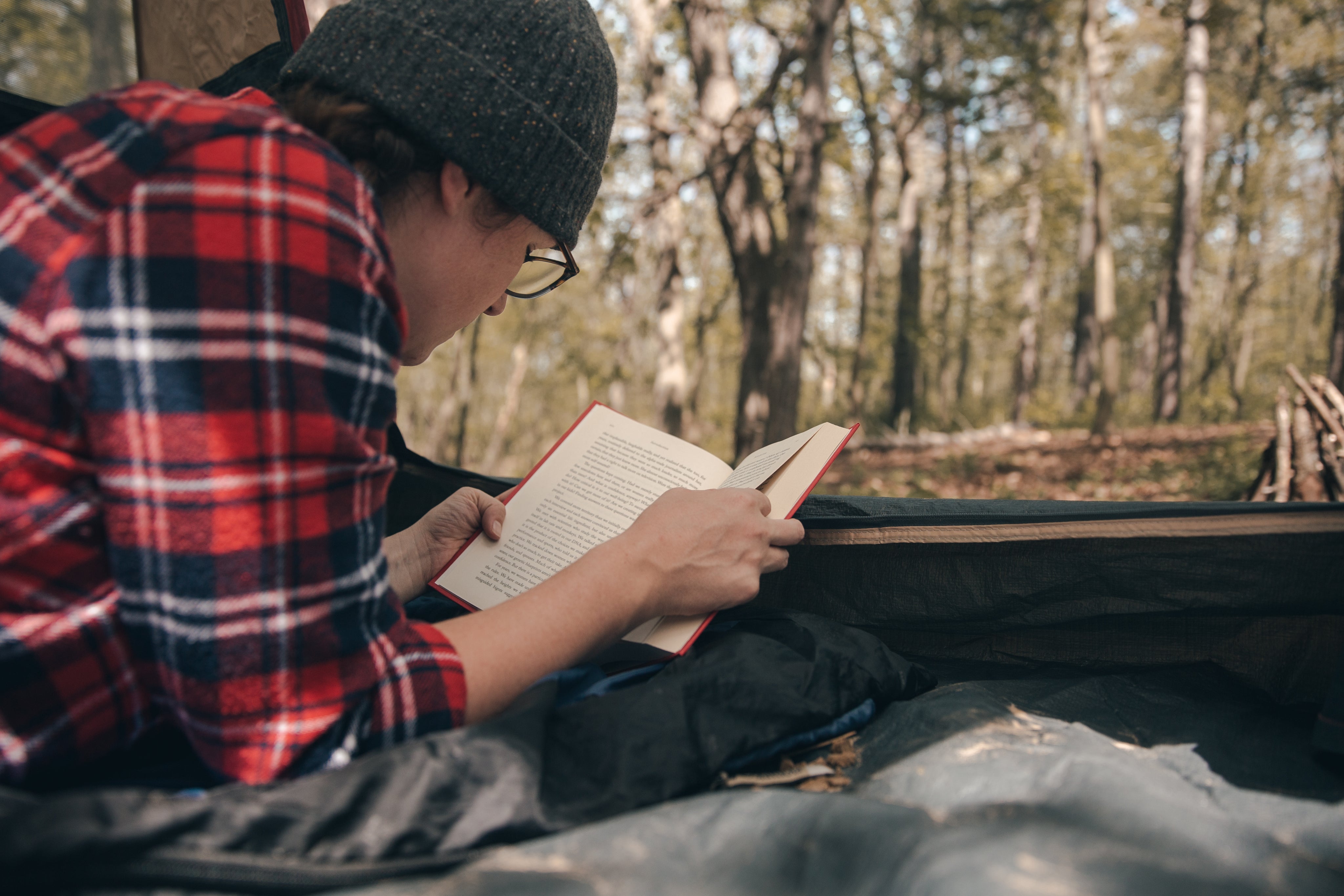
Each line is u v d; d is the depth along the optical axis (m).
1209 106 21.00
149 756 0.76
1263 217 25.44
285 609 0.66
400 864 0.62
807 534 1.24
